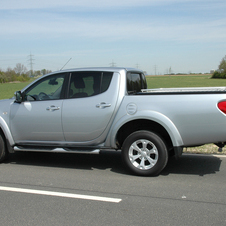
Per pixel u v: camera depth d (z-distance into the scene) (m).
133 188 4.68
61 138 5.83
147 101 5.24
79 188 4.70
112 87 5.53
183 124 5.04
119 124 5.37
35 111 5.93
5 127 6.12
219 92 4.93
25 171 5.74
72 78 5.83
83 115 5.60
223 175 5.34
